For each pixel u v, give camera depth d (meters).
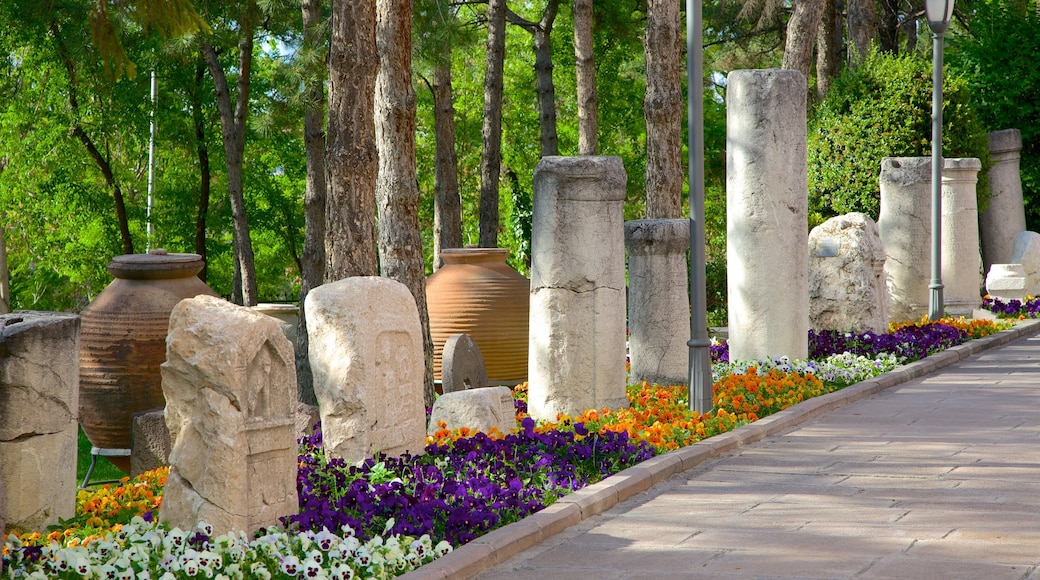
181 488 5.79
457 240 22.53
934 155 16.95
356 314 7.48
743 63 36.00
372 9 10.93
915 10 30.58
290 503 6.25
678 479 7.86
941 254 17.77
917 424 9.84
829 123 20.12
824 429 9.73
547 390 9.95
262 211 28.56
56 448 7.09
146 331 10.31
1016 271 19.98
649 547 6.07
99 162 26.11
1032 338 16.83
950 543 5.91
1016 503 6.80
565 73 34.06
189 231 27.66
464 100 36.03
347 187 10.90
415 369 8.12
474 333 14.02
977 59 23.42
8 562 5.15
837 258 15.05
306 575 5.17
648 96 16.03
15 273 31.77
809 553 5.80
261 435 5.99
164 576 4.94
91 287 31.06
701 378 10.02
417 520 6.10
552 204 9.88
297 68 17.09
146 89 25.86
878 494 7.18
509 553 5.95
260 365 6.03
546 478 7.23
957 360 14.34
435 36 18.20
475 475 7.38
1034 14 23.30
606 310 9.90
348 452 7.45
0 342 6.82
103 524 6.70
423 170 36.53
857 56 23.03
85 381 10.32
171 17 8.01
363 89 10.87
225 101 23.09
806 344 12.70
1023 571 5.34
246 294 23.45
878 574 5.37
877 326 14.92
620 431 8.66
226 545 5.38
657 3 15.81
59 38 22.55
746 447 8.99
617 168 9.95
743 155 12.40
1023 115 23.11
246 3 19.92
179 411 5.84
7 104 25.61
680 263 12.09
